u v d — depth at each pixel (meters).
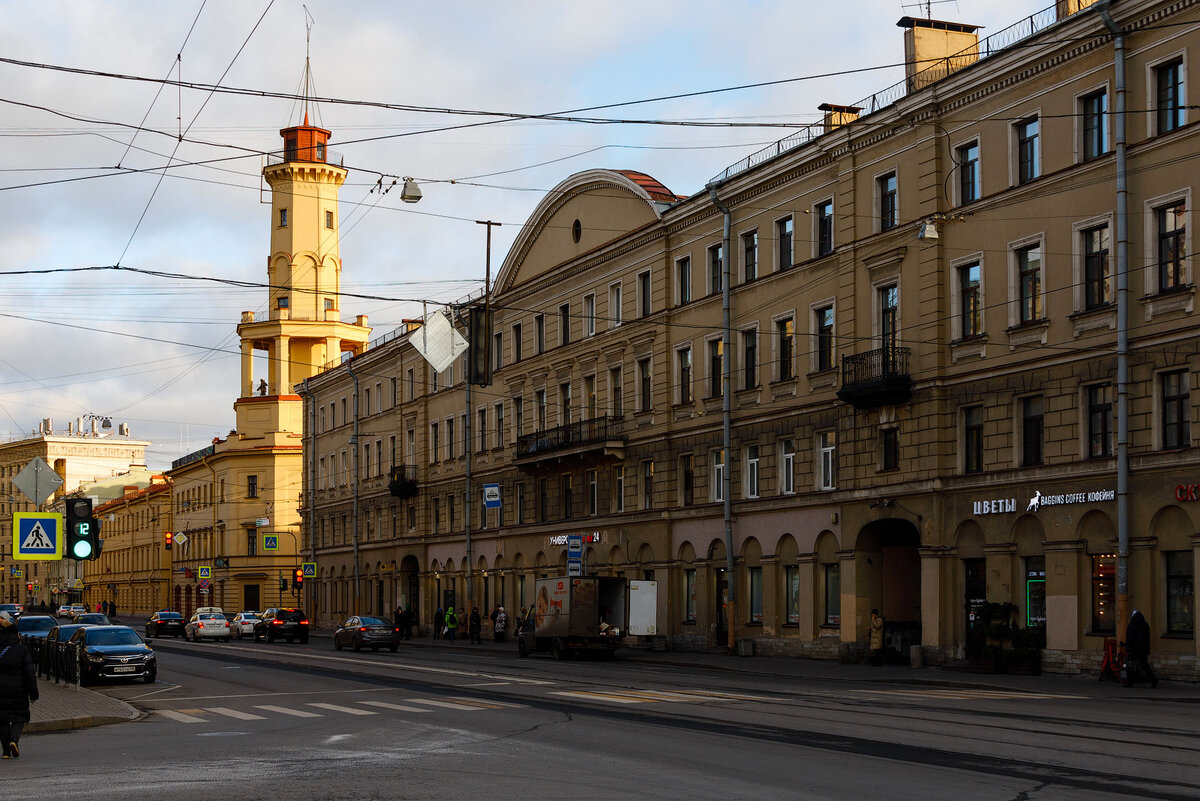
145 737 19.59
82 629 33.50
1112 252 30.58
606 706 22.72
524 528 58.09
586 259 53.50
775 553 42.28
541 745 17.11
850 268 39.12
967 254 34.94
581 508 53.66
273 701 26.06
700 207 46.09
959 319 35.25
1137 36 30.16
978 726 18.53
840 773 14.00
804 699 24.05
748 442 43.84
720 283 45.75
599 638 43.06
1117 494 29.78
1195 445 28.25
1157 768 14.08
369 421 77.31
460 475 64.81
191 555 109.50
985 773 13.84
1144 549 29.31
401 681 31.19
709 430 45.75
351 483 79.81
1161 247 29.62
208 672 37.19
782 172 42.28
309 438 87.94
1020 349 33.00
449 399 66.62
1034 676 31.42
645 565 49.06
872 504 37.66
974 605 34.53
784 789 12.98
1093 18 30.94
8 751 16.97
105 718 22.17
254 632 69.12
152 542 122.06
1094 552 30.72
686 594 47.22
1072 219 31.64
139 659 32.34
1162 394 29.41
